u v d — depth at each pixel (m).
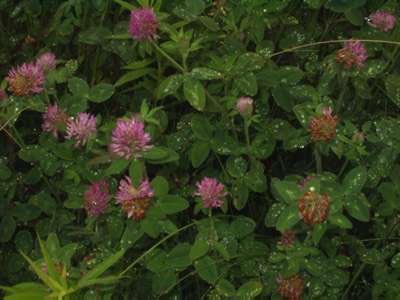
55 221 0.90
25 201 0.95
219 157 0.92
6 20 1.07
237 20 0.94
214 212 0.91
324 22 1.01
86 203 0.83
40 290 0.75
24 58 1.05
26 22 1.06
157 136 0.90
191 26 0.96
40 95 0.91
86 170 0.87
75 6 0.99
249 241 0.84
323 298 0.83
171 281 0.82
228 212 0.91
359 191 0.78
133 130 0.78
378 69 0.86
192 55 0.94
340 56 0.85
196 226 0.90
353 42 0.87
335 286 0.82
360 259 0.85
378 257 0.84
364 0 0.94
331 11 1.00
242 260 0.84
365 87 0.88
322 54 0.99
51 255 0.79
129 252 0.86
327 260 0.82
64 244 0.89
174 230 0.81
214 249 0.81
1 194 0.92
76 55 1.04
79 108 0.89
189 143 0.89
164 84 0.86
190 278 0.88
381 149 0.86
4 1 1.05
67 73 0.90
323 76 0.87
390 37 0.94
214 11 0.96
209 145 0.87
